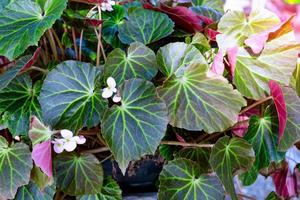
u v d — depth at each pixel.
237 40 0.51
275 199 0.58
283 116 0.44
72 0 0.50
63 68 0.44
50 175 0.41
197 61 0.47
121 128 0.43
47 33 0.51
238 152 0.47
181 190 0.46
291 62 0.49
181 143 0.48
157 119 0.43
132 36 0.53
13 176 0.43
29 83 0.47
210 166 0.48
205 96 0.45
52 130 0.42
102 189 0.48
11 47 0.42
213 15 0.61
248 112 0.52
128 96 0.44
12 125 0.45
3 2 0.49
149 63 0.47
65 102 0.43
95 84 0.45
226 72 0.50
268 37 0.48
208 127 0.44
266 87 0.48
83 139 0.43
